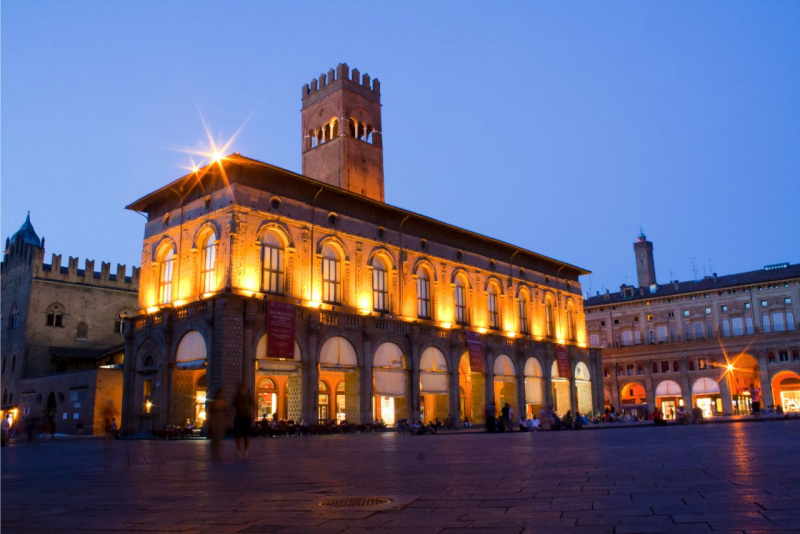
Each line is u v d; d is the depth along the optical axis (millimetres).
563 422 54156
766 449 17984
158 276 53344
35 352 71500
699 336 101562
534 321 74438
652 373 102625
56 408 64375
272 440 39125
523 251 73938
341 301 53750
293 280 50031
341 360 51844
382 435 45781
